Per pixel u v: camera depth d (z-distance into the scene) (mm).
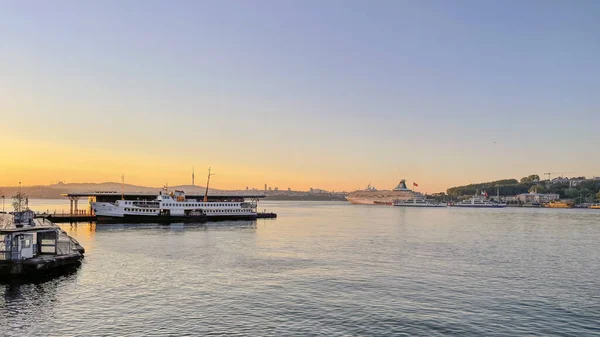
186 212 185625
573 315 49250
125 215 170250
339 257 87375
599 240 121438
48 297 54375
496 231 151875
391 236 132375
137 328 43781
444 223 198750
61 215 175125
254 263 79375
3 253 64125
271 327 44344
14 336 41500
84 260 80375
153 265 76125
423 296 56469
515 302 54125
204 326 44469
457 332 43562
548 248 103000
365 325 45188
